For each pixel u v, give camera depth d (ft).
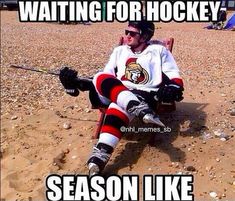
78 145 11.71
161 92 9.92
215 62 21.52
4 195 10.30
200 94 14.49
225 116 12.32
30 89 17.51
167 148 10.72
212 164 10.09
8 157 11.92
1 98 16.42
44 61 23.47
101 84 10.09
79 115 13.71
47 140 12.30
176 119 12.06
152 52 10.74
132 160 10.43
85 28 46.03
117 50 11.03
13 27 45.55
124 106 9.56
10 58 24.61
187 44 29.96
